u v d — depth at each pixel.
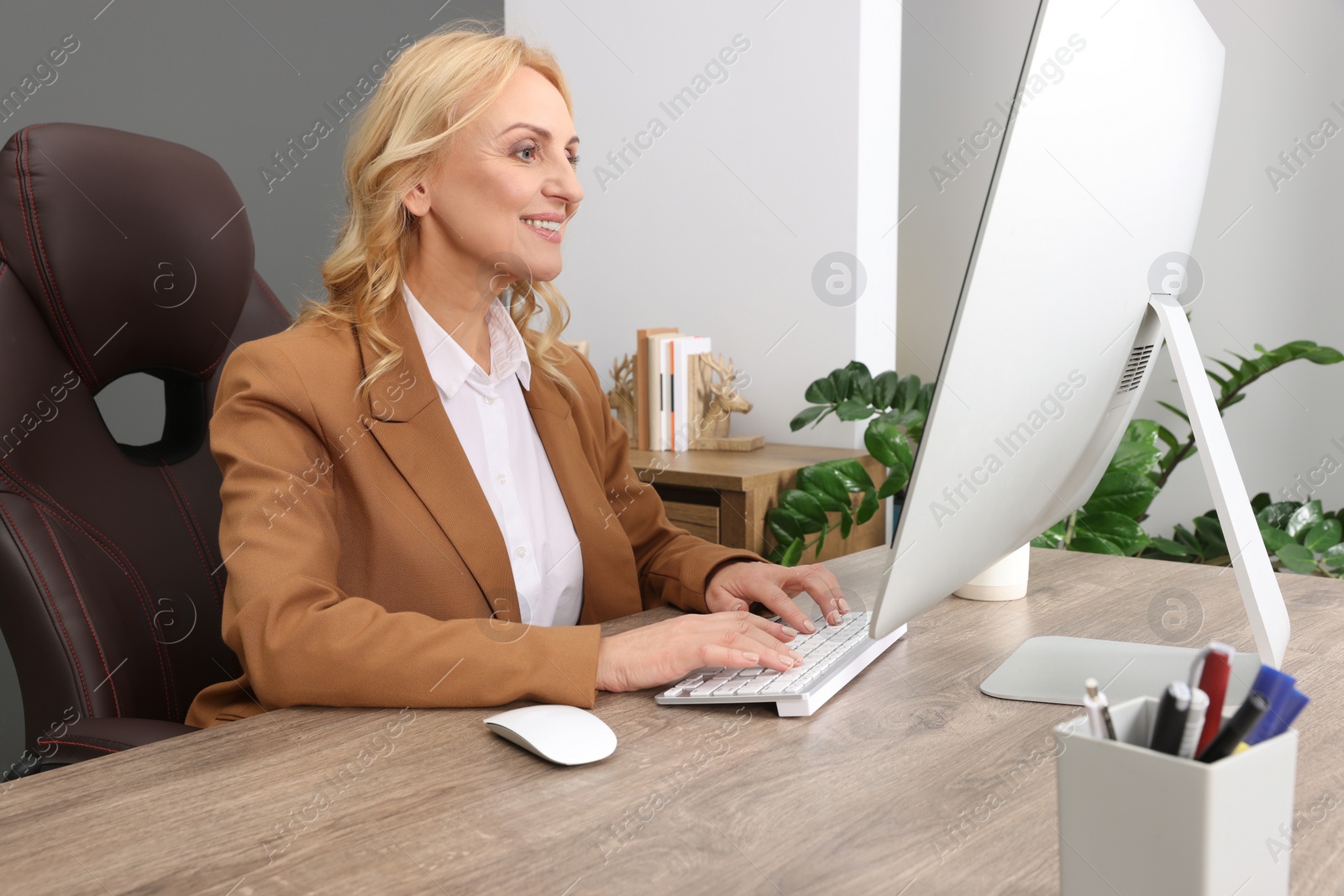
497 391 1.22
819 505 2.33
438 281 1.16
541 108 1.11
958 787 0.66
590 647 0.84
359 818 0.62
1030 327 0.66
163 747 0.74
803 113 2.69
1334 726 0.75
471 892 0.53
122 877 0.55
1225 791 0.42
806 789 0.66
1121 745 0.45
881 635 0.71
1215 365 2.73
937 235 3.22
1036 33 0.58
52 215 1.09
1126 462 1.97
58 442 1.11
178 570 1.17
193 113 2.47
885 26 2.65
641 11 2.95
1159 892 0.44
